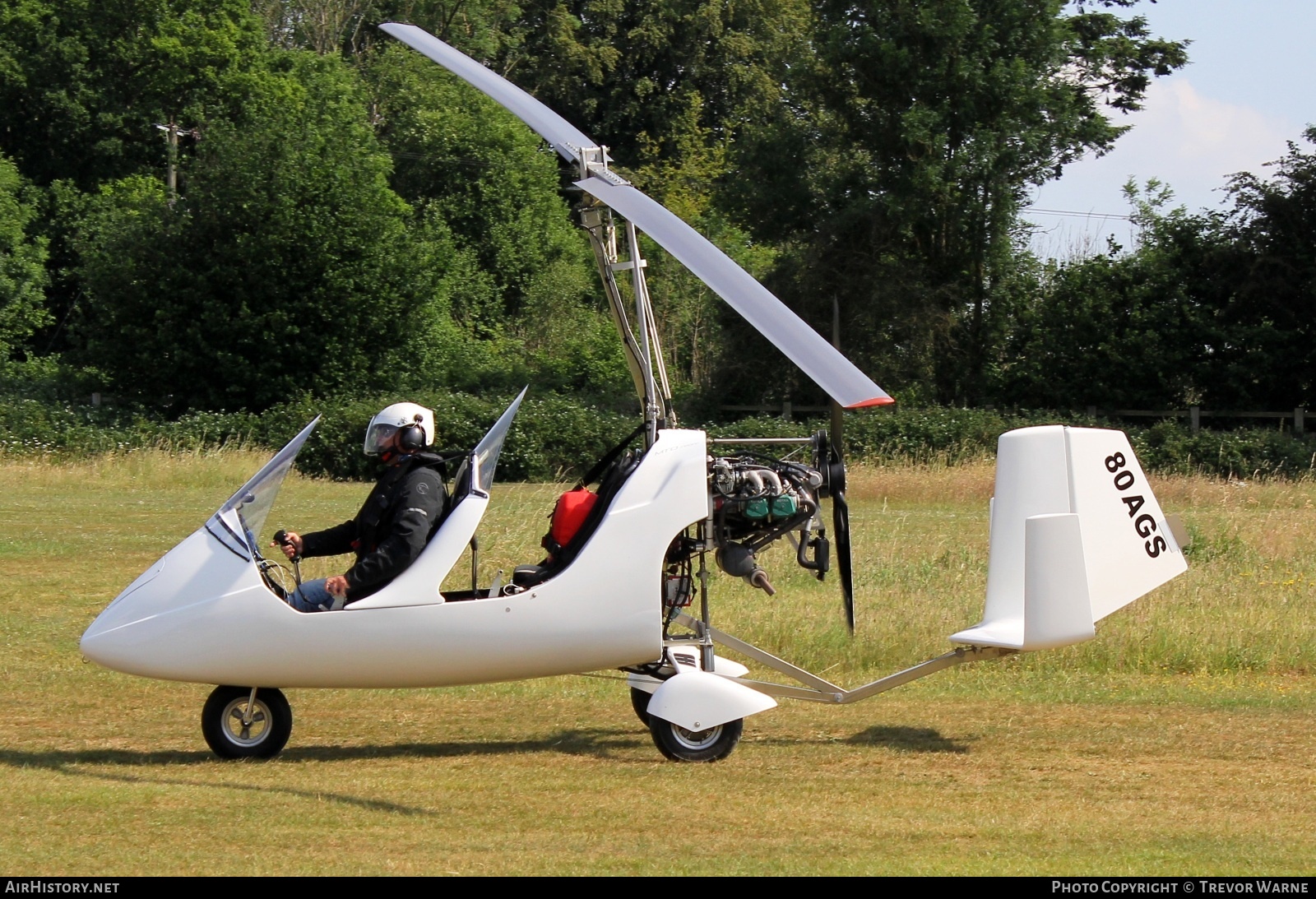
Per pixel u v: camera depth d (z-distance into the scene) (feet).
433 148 393.70
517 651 51.62
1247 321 283.18
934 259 307.37
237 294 267.39
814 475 54.80
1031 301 307.37
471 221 392.47
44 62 355.36
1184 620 79.00
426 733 57.98
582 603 51.96
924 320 294.87
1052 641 54.54
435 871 38.47
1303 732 58.49
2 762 51.42
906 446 223.10
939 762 53.26
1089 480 58.34
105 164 367.04
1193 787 49.55
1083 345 295.07
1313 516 142.51
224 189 269.23
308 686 51.49
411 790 47.57
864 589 90.99
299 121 293.43
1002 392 301.63
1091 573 57.52
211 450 210.59
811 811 45.60
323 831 42.27
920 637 75.87
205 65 373.40
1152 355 282.36
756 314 46.19
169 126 360.28
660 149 484.33
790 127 314.55
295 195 271.90
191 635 49.93
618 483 53.57
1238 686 68.85
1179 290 284.61
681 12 484.33
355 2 459.32
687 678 52.90
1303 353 274.77
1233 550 109.60
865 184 305.53
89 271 273.75
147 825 42.52
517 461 220.23
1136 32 343.26
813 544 55.52
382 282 279.49
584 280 401.29
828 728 59.47
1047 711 62.69
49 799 45.39
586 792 47.80
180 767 51.06
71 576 102.53
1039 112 297.53
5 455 205.46
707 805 46.19
